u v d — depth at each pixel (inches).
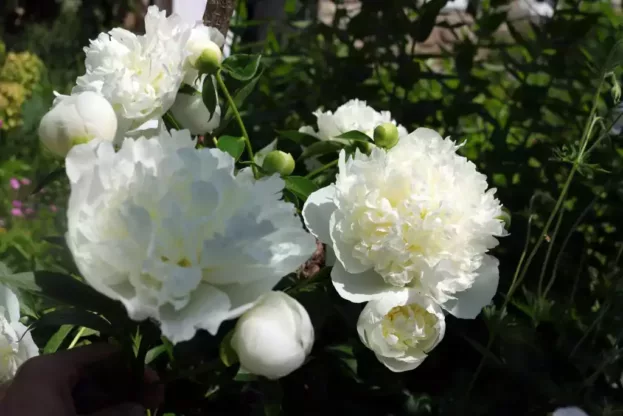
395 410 27.4
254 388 24.6
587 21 37.9
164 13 21.3
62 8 90.4
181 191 16.3
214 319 15.7
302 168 29.3
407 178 19.8
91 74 21.0
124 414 19.0
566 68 38.1
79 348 20.6
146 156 17.1
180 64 20.7
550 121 44.3
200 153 16.8
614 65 28.1
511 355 27.4
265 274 16.6
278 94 43.4
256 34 54.3
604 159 32.7
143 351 19.3
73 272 17.9
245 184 17.1
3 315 22.0
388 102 38.3
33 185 54.1
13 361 21.6
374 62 40.1
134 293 16.0
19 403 18.7
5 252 45.9
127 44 21.5
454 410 26.8
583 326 30.2
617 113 32.8
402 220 19.4
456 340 29.4
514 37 39.3
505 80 49.3
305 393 26.3
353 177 20.3
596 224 36.5
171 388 23.7
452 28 40.3
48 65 82.7
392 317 19.8
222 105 24.3
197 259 16.1
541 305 29.6
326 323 26.1
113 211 16.0
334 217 20.0
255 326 16.7
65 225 19.9
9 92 71.9
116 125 19.0
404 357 19.8
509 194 35.4
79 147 16.7
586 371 29.0
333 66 40.2
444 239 19.6
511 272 33.1
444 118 38.2
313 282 21.4
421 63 41.4
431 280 19.4
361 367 26.7
